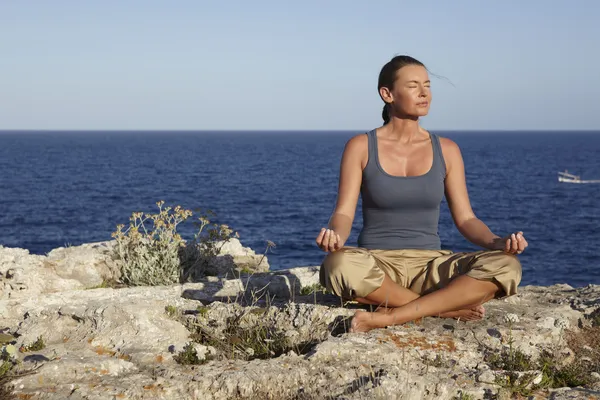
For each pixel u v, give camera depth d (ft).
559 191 209.46
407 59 15.29
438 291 13.96
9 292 19.79
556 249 103.19
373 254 14.87
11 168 278.26
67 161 345.72
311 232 111.04
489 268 13.60
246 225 119.14
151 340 13.44
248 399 11.33
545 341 14.37
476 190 209.67
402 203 15.08
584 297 18.10
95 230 107.14
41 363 12.01
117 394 10.96
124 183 211.20
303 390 11.30
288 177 255.09
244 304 17.16
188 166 319.47
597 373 12.94
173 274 22.75
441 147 15.55
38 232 104.06
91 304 15.12
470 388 11.39
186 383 11.49
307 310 14.74
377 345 12.87
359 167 15.37
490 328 14.35
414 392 10.44
